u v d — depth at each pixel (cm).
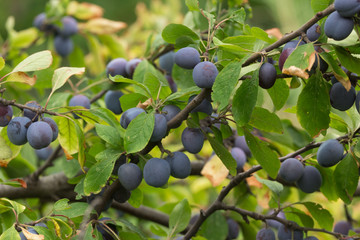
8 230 123
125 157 130
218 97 122
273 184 138
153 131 125
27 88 154
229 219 154
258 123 133
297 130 153
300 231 136
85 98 145
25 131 125
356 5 118
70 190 154
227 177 153
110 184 136
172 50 152
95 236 127
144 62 145
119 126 136
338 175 130
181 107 131
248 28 134
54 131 127
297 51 119
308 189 136
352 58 122
